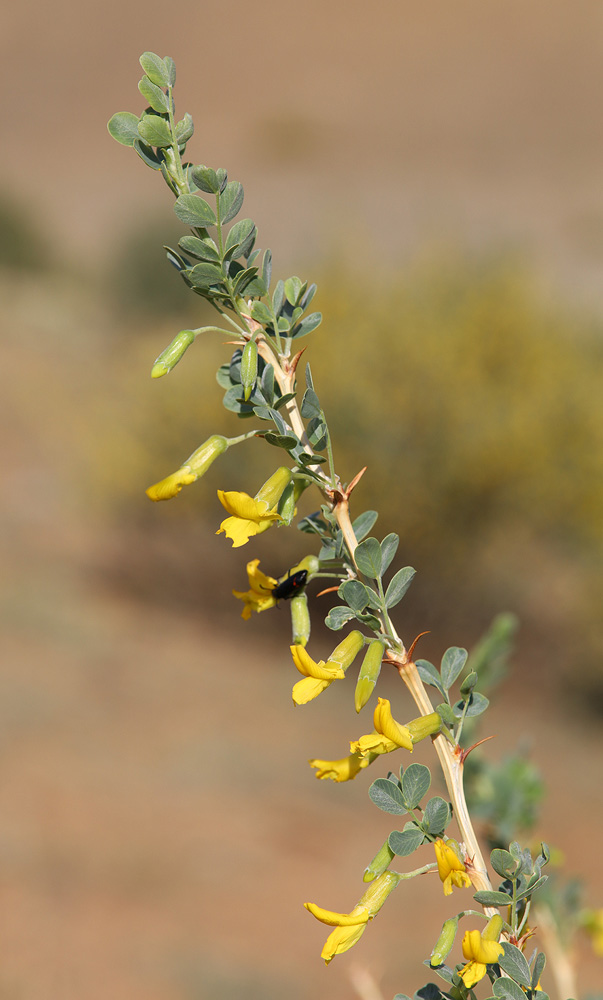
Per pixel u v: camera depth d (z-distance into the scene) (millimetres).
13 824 7273
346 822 8211
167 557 12977
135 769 8398
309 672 857
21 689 9312
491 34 66312
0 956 5867
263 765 8812
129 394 14234
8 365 19000
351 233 13891
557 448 12836
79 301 24969
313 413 941
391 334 12805
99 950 6125
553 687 11898
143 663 10648
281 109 58781
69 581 12352
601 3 66812
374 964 6195
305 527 961
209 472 13062
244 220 944
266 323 970
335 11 70375
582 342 14289
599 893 6758
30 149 51812
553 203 40906
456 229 14766
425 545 12883
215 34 68688
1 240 27344
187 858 7273
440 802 857
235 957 6125
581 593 12484
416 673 879
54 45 67438
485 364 13242
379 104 60406
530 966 816
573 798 8719
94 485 13695
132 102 60469
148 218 25688
